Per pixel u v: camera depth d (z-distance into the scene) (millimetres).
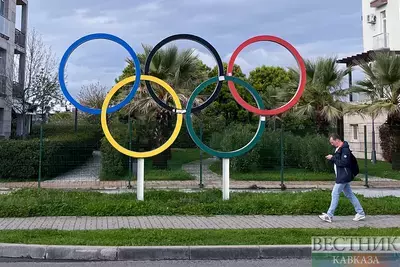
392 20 23609
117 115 19719
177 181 14336
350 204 8938
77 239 6223
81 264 5570
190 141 26922
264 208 8844
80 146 15672
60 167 14797
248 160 15914
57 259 5781
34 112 21828
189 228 7250
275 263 5672
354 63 21969
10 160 14062
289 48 9914
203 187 13266
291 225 7621
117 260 5773
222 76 9836
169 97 15773
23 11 24297
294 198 9609
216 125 23469
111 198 9812
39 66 21969
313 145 16062
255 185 13469
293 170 16594
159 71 16141
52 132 21734
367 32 26078
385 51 20750
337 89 18656
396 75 16391
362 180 14820
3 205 8438
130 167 13273
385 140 18578
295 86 18453
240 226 7492
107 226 7422
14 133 21984
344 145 8016
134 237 6395
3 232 6691
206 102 9859
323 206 8867
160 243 6078
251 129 19984
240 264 5613
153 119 16312
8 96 20625
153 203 9055
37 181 13992
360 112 18094
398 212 8812
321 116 18031
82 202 8969
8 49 21234
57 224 7570
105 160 14594
